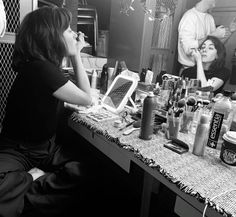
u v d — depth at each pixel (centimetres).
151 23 163
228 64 133
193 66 147
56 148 139
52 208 112
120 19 184
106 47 204
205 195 73
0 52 153
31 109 117
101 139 123
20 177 104
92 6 199
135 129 121
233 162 89
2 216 93
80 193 122
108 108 151
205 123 97
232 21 129
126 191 181
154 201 173
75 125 146
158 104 138
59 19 118
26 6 156
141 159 95
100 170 161
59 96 117
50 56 119
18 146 120
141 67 174
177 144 106
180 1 149
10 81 161
